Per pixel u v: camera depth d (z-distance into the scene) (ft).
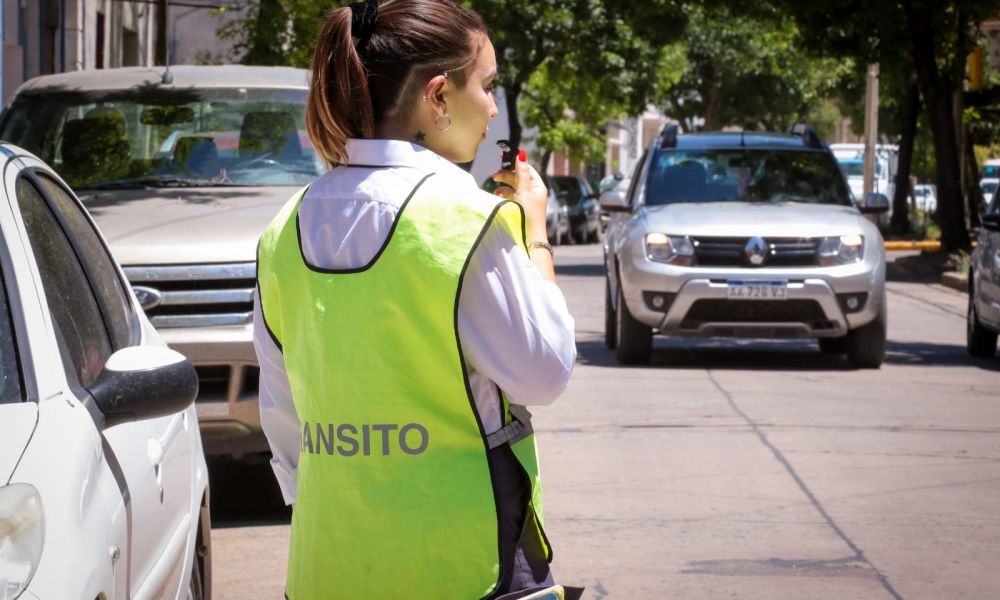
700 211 42.37
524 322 8.25
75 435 10.73
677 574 20.68
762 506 24.71
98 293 14.83
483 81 8.84
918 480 26.78
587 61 124.06
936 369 42.47
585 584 20.16
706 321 40.75
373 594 8.29
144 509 12.17
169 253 23.11
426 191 8.27
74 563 9.51
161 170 28.71
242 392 23.07
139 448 12.78
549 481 26.55
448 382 8.21
